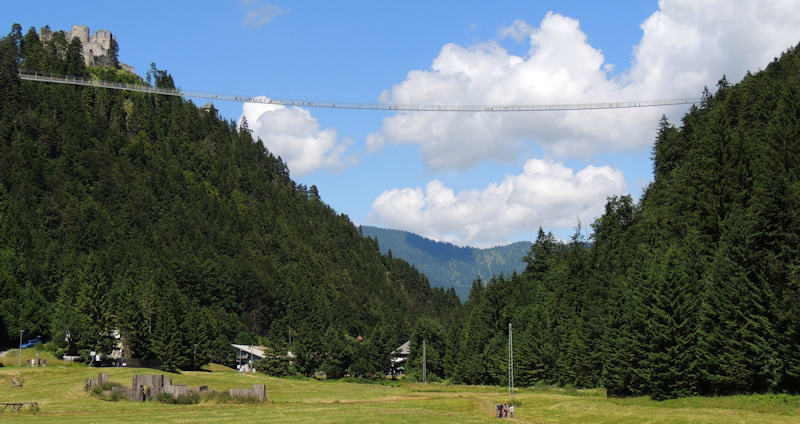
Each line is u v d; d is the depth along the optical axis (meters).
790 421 59.16
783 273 71.69
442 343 184.62
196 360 152.38
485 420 66.50
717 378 72.94
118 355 151.12
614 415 72.94
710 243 96.38
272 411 70.44
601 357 106.12
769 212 75.00
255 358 186.00
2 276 154.50
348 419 63.22
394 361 196.38
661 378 78.38
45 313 153.88
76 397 80.81
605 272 127.31
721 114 137.00
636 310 84.00
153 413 66.75
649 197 154.25
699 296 81.56
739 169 102.12
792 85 125.75
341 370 164.38
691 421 63.62
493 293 160.38
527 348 130.12
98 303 137.50
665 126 174.12
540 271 192.25
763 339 69.75
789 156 97.75
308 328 168.12
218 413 67.44
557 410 82.25
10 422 58.16
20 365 120.19
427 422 61.81
